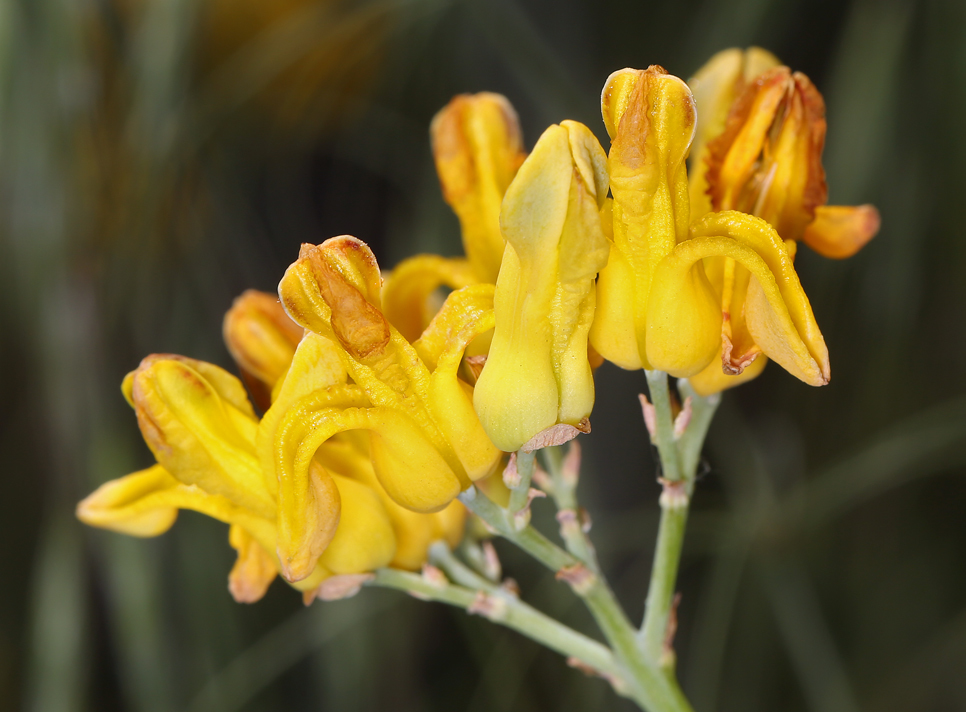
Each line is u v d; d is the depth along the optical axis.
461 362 0.10
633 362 0.10
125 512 0.11
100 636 0.16
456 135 0.11
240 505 0.11
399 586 0.11
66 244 0.15
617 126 0.10
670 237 0.10
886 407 0.16
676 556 0.11
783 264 0.10
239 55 0.16
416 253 0.16
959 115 0.15
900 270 0.16
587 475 0.16
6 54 0.14
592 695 0.16
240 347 0.11
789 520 0.16
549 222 0.10
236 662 0.15
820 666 0.15
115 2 0.15
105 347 0.15
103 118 0.15
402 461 0.10
